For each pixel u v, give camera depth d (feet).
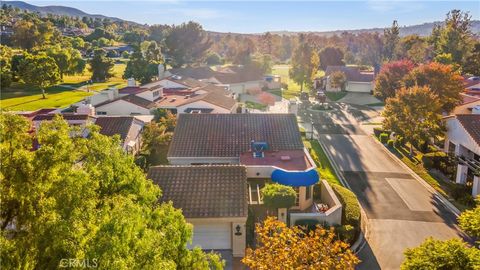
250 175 107.14
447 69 187.42
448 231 95.14
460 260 54.44
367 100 284.41
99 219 38.73
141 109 196.65
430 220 100.58
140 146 153.99
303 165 111.34
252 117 137.49
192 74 325.01
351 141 175.52
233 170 93.71
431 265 54.54
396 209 106.73
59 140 41.22
